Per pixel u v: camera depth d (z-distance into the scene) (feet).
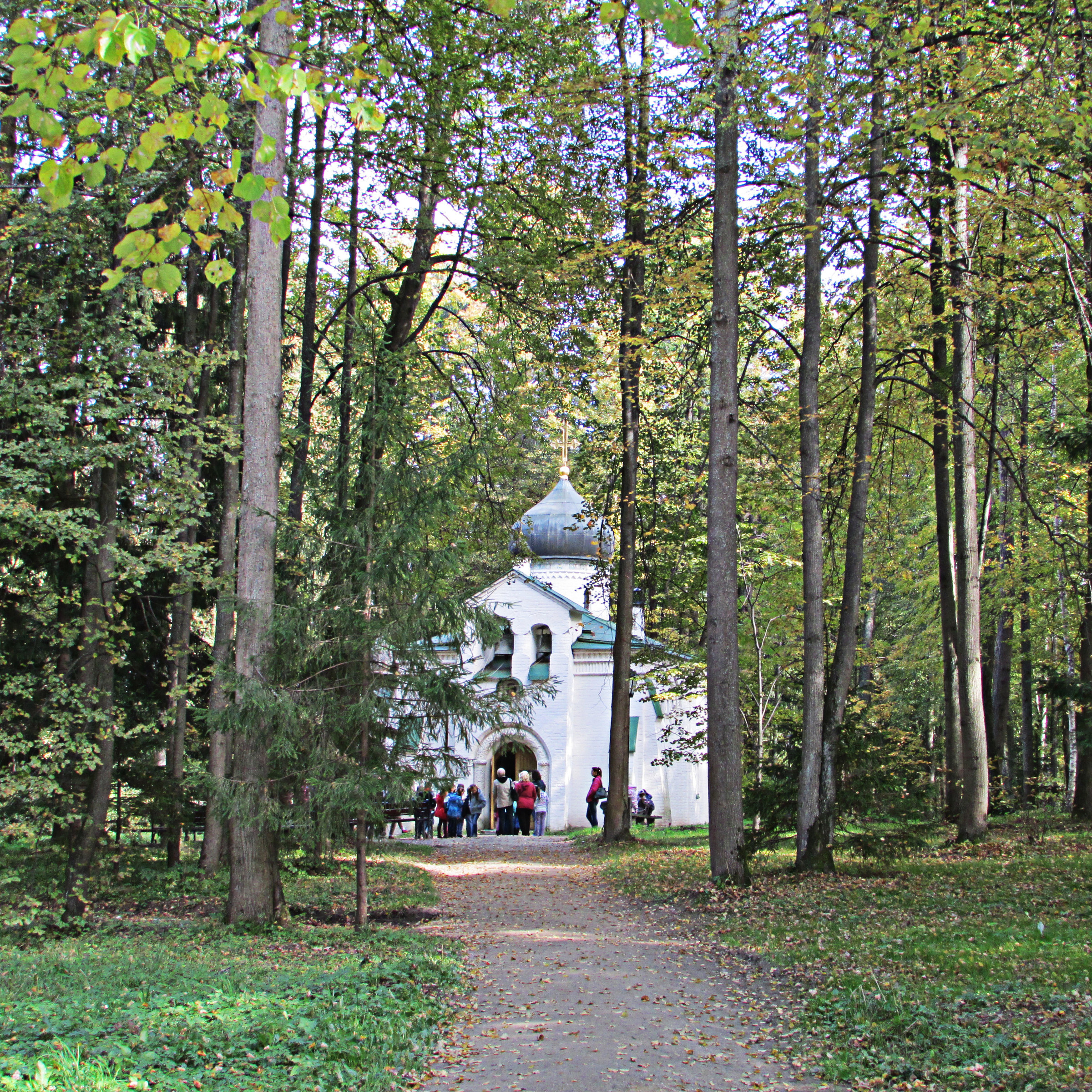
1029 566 78.13
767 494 80.74
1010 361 76.33
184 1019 23.45
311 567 41.55
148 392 43.60
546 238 69.26
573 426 103.35
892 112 49.42
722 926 40.47
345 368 51.60
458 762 40.09
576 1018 27.09
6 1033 21.49
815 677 52.08
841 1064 22.18
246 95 16.65
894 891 44.62
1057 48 39.78
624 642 76.74
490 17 59.88
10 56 15.48
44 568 48.08
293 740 37.52
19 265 43.24
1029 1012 24.39
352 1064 21.66
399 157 65.46
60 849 46.91
